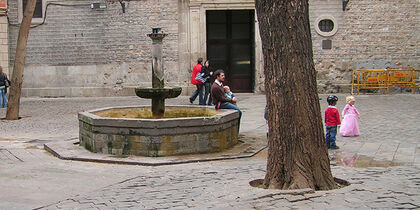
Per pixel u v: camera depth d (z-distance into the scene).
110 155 9.34
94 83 23.52
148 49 23.17
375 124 13.32
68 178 7.52
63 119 15.88
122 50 23.28
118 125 9.35
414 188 6.03
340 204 5.31
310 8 22.62
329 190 6.00
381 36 22.61
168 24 23.02
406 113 15.45
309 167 6.04
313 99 6.09
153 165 8.59
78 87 23.55
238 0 22.75
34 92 23.73
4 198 6.29
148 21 23.08
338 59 22.69
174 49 23.05
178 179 7.27
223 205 5.51
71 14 23.41
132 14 23.11
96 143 9.59
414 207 5.14
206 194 6.13
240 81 24.30
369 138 11.22
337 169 7.62
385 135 11.56
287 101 6.03
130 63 23.28
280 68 6.02
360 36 22.62
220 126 9.74
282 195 5.72
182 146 9.37
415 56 22.62
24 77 23.78
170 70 23.12
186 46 23.00
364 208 5.14
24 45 16.09
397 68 22.53
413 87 22.36
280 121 6.09
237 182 6.74
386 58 22.66
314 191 5.88
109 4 23.17
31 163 8.81
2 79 20.39
